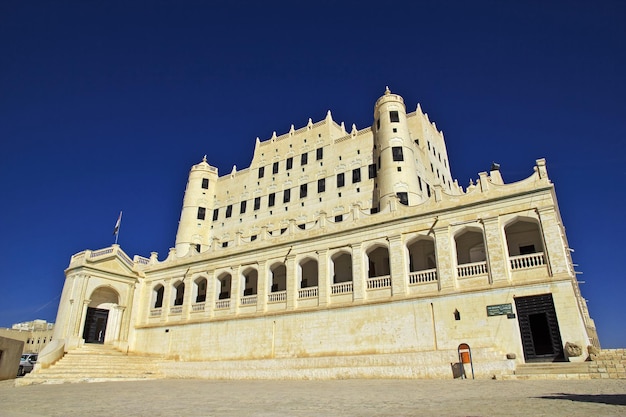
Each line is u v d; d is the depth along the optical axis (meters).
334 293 36.91
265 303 40.62
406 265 34.09
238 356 40.00
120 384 28.48
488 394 15.35
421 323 31.73
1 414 12.37
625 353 24.47
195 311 45.34
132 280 49.34
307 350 36.25
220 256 45.31
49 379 32.16
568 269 27.78
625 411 9.91
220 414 11.65
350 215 38.50
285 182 56.09
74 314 42.91
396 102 49.66
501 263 30.03
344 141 53.19
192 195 61.59
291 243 40.75
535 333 28.05
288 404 13.78
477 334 29.50
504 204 31.14
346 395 16.41
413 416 10.16
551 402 12.12
